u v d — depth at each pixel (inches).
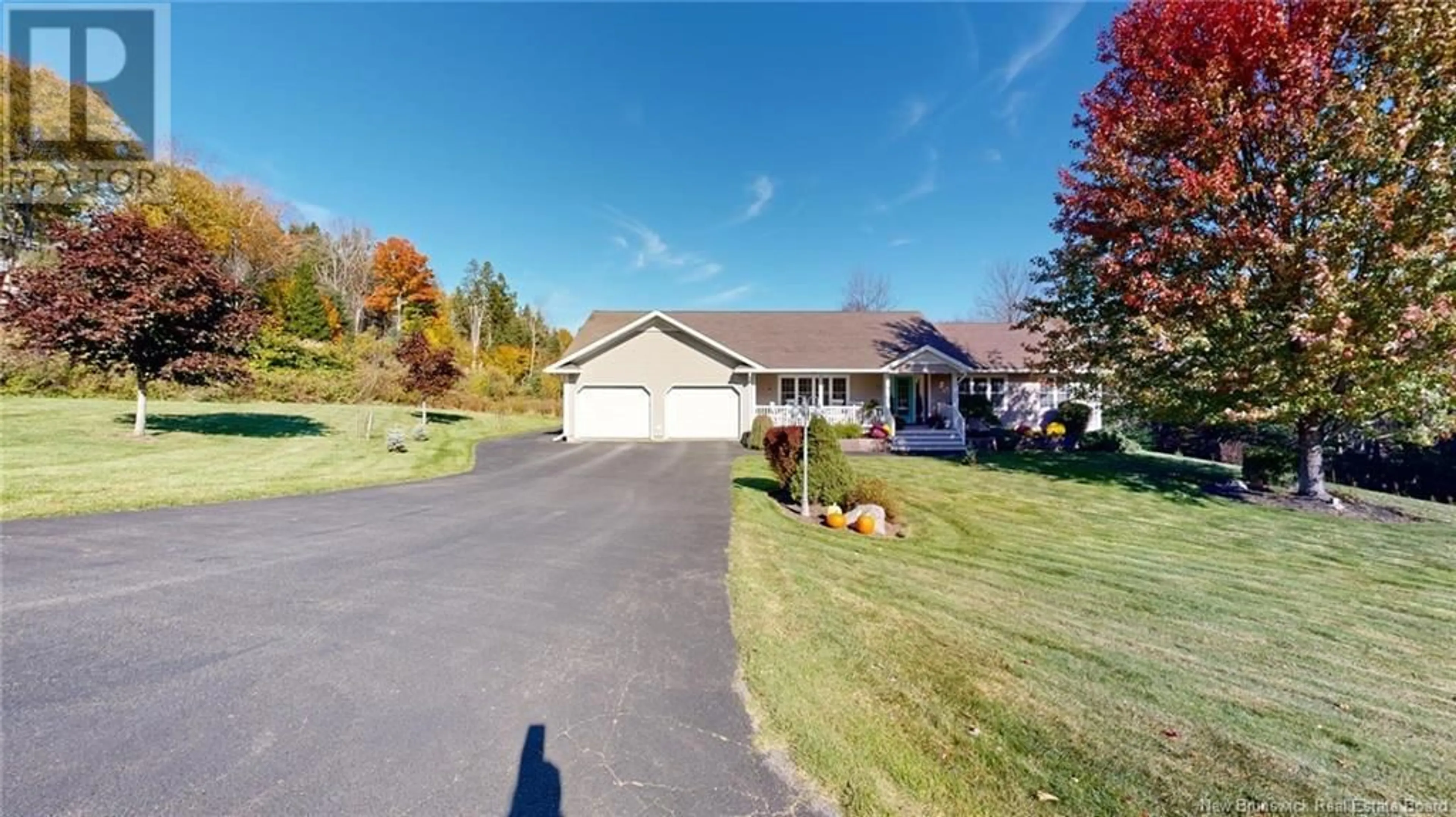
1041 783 110.8
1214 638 195.8
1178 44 447.2
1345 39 394.6
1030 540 328.5
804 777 106.5
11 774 99.1
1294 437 537.0
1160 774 116.3
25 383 733.9
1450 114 357.1
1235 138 418.6
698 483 470.6
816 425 381.1
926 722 130.9
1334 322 365.4
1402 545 328.5
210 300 528.7
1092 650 179.3
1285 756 125.3
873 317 1005.2
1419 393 363.9
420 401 1146.7
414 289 1798.7
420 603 188.7
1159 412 489.4
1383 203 356.2
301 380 1026.1
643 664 150.2
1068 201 528.7
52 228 492.1
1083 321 565.0
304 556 236.7
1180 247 439.2
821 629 180.1
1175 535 345.1
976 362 870.4
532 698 131.6
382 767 105.0
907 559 276.1
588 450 709.3
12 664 139.2
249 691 130.3
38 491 323.6
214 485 376.5
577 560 242.8
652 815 94.6
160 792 96.0
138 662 142.4
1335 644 193.5
